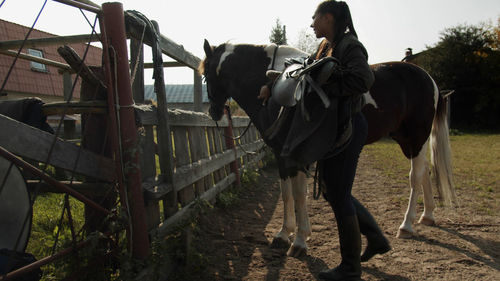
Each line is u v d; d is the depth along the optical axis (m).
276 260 2.89
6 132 1.64
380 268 2.72
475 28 24.52
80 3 1.85
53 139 1.87
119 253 2.14
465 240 3.27
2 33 12.25
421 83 3.46
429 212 3.72
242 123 6.41
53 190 2.33
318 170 2.19
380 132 3.22
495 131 21.62
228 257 2.94
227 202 4.37
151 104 3.08
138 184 2.23
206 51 3.74
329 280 2.32
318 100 2.01
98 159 2.15
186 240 2.66
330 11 2.11
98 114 2.30
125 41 2.20
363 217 2.45
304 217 3.01
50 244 2.21
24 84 12.12
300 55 3.10
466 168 7.30
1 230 1.80
